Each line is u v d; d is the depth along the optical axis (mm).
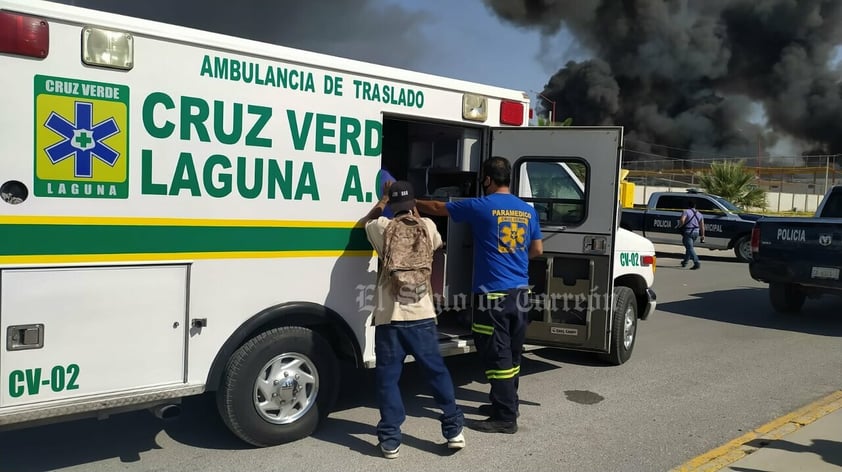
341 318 4445
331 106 4344
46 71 3332
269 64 4055
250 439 4145
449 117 5113
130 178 3600
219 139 3881
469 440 4527
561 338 5645
